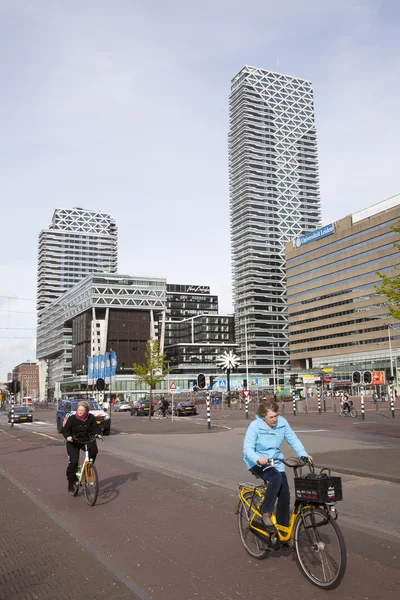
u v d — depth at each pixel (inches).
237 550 233.9
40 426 1434.5
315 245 5595.5
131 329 6269.7
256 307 7042.3
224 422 1368.1
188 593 184.2
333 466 481.4
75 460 366.3
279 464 220.1
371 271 4857.3
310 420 1323.8
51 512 315.9
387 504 332.8
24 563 221.6
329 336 5334.6
